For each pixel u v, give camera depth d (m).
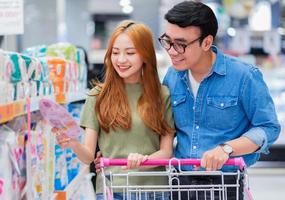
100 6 13.20
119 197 2.61
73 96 3.39
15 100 2.14
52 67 3.04
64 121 2.27
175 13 2.39
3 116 1.96
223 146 2.33
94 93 2.70
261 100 2.52
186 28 2.39
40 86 2.61
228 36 8.96
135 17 12.87
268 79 8.32
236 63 2.60
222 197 2.45
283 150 8.21
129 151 2.65
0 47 3.56
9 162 2.04
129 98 2.69
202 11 2.42
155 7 12.72
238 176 2.29
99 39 13.29
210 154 2.26
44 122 2.75
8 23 2.95
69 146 2.43
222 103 2.55
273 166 8.00
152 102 2.65
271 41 8.88
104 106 2.63
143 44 2.61
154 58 2.68
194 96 2.62
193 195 2.50
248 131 2.49
